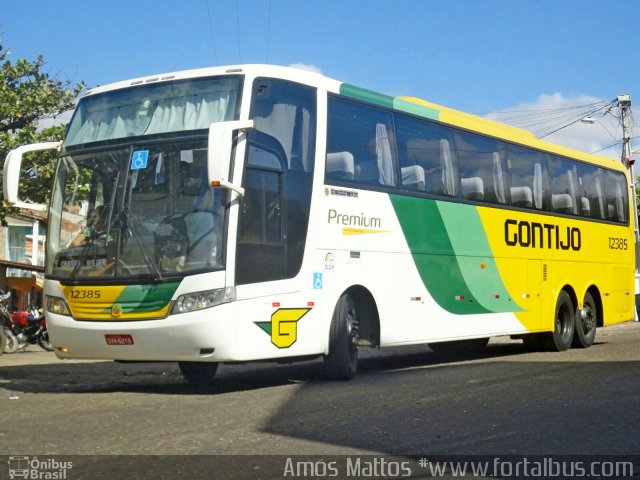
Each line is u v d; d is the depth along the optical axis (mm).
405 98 14516
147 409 9750
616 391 10773
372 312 12773
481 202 15336
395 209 13164
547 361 15094
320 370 14422
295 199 11281
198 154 10641
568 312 17984
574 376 12383
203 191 10500
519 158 16672
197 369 13000
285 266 11070
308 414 9172
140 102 11359
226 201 10406
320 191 11680
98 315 10797
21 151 11453
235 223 10406
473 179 15195
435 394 10570
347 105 12391
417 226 13641
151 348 10508
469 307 14844
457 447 7527
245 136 10602
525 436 7996
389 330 12922
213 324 10227
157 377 14164
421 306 13641
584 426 8477
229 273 10320
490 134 15859
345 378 12219
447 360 16328
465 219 14836
